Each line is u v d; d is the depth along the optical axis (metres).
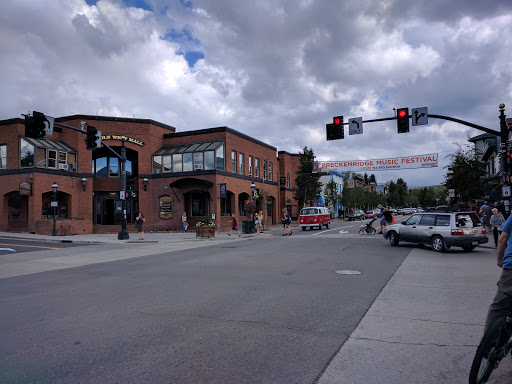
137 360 4.37
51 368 4.18
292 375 3.92
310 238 22.62
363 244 17.97
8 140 29.09
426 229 15.21
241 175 34.94
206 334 5.24
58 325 5.81
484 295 7.29
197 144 33.25
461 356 4.36
